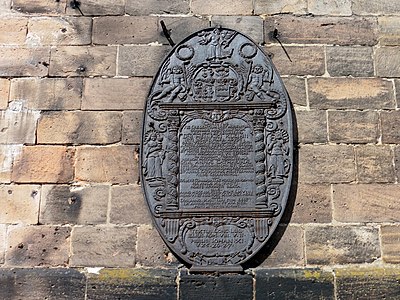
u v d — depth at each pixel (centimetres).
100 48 380
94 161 356
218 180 345
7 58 377
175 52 372
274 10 388
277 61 378
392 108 369
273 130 355
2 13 386
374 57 380
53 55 378
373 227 344
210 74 368
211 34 376
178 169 347
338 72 376
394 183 353
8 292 329
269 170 347
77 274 332
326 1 391
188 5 389
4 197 349
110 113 366
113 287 329
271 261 336
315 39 382
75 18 387
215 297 325
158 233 342
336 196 349
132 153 358
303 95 370
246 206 340
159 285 328
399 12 388
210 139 353
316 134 362
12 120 364
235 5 389
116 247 340
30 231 343
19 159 356
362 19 388
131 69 375
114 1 389
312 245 340
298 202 348
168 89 364
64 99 369
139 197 349
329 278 330
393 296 328
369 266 336
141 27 385
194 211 338
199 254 331
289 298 326
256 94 363
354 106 368
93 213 346
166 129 356
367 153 359
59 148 359
